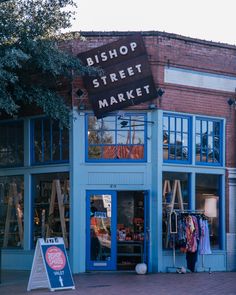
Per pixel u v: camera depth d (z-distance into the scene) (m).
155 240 18.08
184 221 18.06
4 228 20.19
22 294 14.20
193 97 19.03
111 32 18.34
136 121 18.42
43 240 15.05
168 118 18.64
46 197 19.25
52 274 14.74
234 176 19.81
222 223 19.56
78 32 17.98
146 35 18.34
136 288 14.84
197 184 19.20
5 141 20.42
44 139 19.38
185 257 18.53
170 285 15.36
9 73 15.52
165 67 18.48
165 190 18.53
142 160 18.38
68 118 17.45
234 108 19.89
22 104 19.53
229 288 14.88
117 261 18.30
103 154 18.50
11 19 16.38
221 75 19.64
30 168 19.53
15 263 19.56
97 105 18.28
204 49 19.31
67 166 18.58
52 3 16.83
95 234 18.31
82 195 18.38
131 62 18.23
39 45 16.48
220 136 19.70
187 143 19.02
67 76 17.66
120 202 18.61
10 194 20.16
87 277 17.09
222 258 19.42
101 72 17.75
